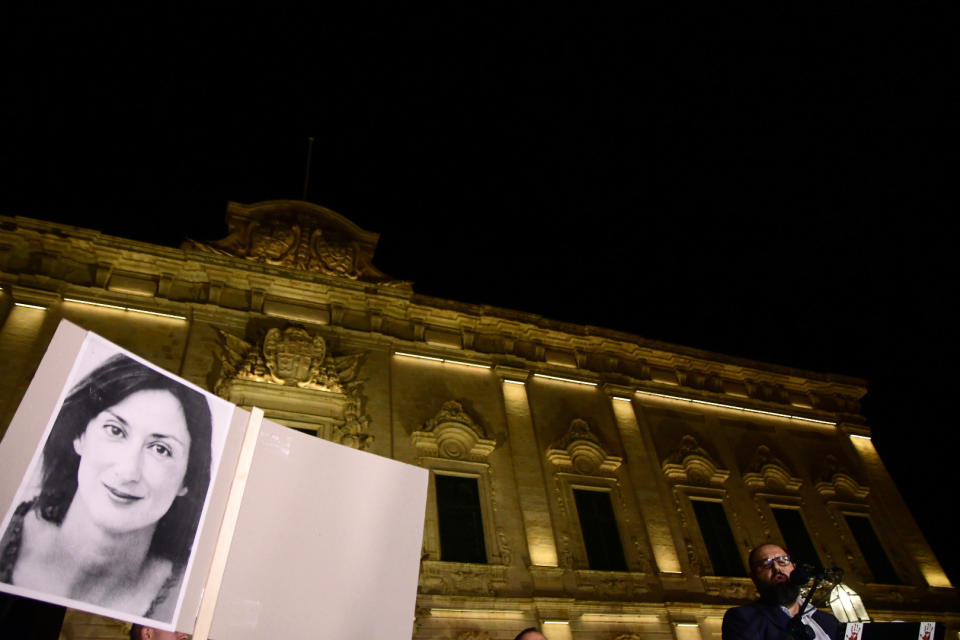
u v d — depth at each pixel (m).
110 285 19.47
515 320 24.12
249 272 20.81
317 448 5.23
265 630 4.43
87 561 3.86
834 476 25.86
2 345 17.12
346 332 21.16
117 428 4.22
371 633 4.89
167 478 4.34
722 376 27.36
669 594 19.98
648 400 25.03
